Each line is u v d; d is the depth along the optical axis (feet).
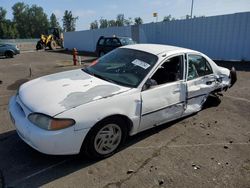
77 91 10.91
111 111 10.54
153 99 12.29
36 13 391.24
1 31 323.78
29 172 10.04
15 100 11.76
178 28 54.85
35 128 9.52
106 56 15.31
